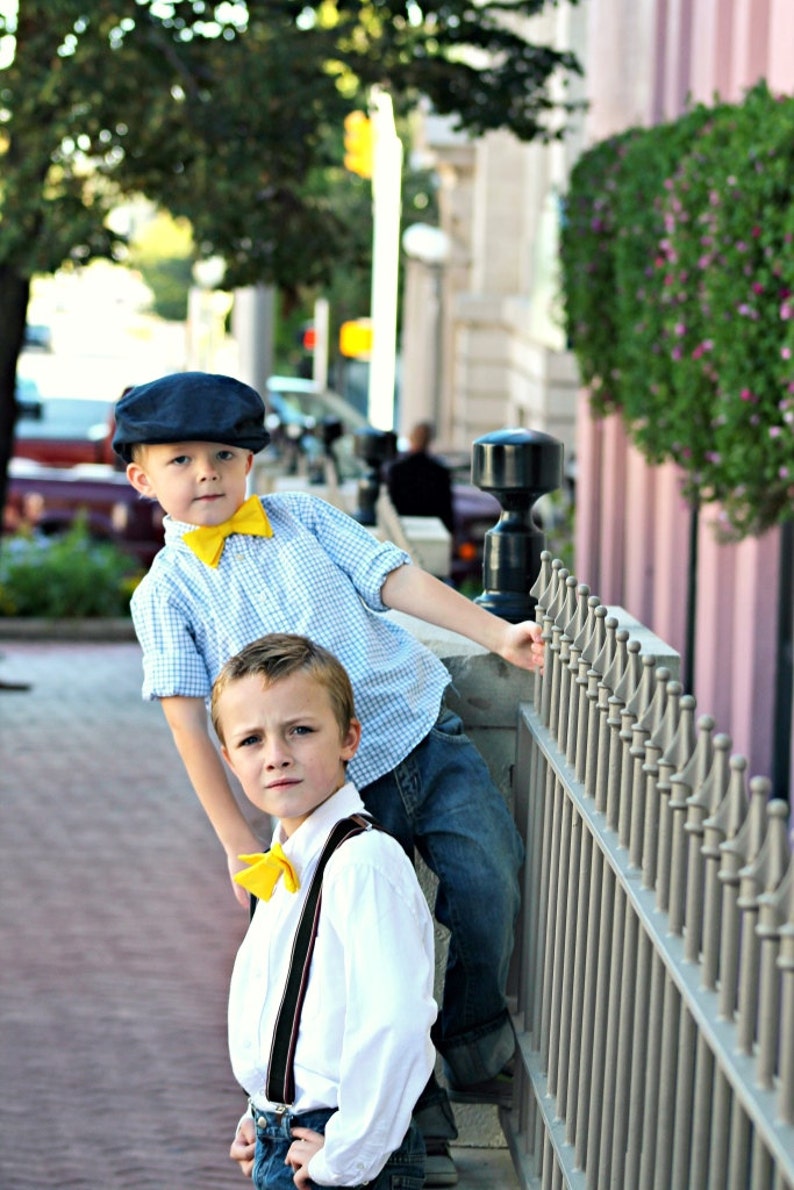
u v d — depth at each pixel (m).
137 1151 5.83
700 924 2.86
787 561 11.28
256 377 23.84
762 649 11.44
